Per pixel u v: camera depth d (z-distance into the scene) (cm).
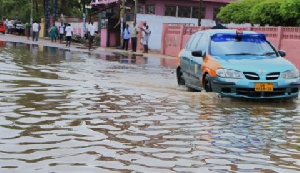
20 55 1792
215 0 3409
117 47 3109
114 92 878
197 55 933
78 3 5888
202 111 714
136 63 1803
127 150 468
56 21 4584
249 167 424
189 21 3136
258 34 970
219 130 579
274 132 583
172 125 598
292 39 1675
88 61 1722
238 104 802
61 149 462
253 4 2280
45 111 654
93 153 452
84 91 871
